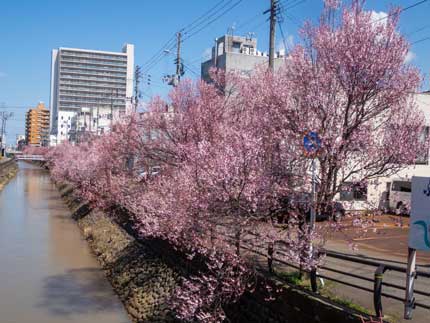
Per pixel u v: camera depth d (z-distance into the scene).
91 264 17.36
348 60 8.30
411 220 6.23
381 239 15.02
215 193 8.34
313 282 7.81
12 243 20.83
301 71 8.84
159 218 11.16
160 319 10.70
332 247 13.45
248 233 8.67
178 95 17.14
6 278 15.27
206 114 15.52
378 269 6.61
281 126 8.84
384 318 6.40
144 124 18.70
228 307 9.36
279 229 8.49
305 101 8.63
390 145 8.50
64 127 94.00
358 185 8.50
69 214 30.50
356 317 6.46
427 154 10.13
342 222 9.16
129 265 15.06
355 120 8.48
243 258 8.52
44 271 16.25
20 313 12.07
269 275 8.71
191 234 9.40
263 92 10.31
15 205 34.56
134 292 13.02
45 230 24.31
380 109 8.54
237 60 31.62
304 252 7.81
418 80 8.52
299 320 7.52
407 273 6.32
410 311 6.34
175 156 15.26
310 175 8.47
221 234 8.87
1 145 105.88
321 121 8.51
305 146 8.00
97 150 27.56
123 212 20.16
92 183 28.09
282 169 8.45
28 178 65.56
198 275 10.14
